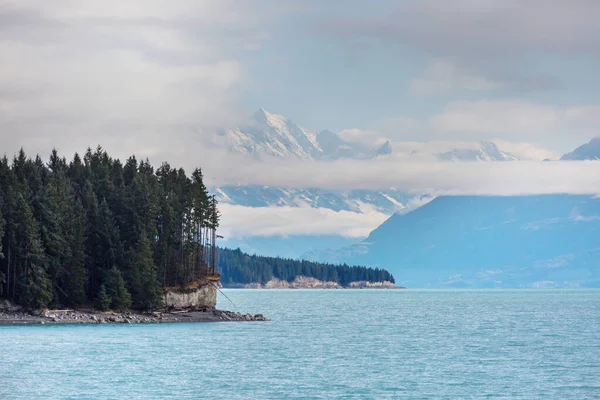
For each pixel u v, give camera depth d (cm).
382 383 19225
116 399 16762
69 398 16800
